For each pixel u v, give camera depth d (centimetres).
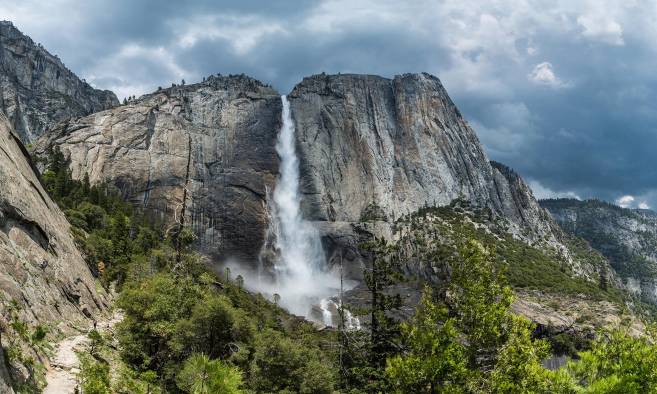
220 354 4938
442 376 2684
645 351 2525
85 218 11056
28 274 4328
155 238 12712
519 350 2653
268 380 4625
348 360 5766
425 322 2875
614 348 2673
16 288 3884
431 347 2748
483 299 2811
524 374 2573
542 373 2564
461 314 2850
